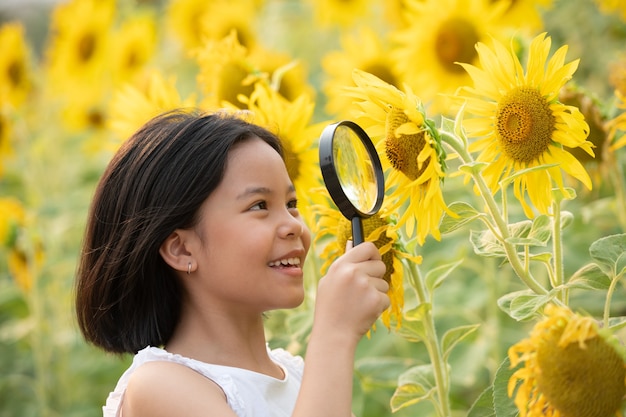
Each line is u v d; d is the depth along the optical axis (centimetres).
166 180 169
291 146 214
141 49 481
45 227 423
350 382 154
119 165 179
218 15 399
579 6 352
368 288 158
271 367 183
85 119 516
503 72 171
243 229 164
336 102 317
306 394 152
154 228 169
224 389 167
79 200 455
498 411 163
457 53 286
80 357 403
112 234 177
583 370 139
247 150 169
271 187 167
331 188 153
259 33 489
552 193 174
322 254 185
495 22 288
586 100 213
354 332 157
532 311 164
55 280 409
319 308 158
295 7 491
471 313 292
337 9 452
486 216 171
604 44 349
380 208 165
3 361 433
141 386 165
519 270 172
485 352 291
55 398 408
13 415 406
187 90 495
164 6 605
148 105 254
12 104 488
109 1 482
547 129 169
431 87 291
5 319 477
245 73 246
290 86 284
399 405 196
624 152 232
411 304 284
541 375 143
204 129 172
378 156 165
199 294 173
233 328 173
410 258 174
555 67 168
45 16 717
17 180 502
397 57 297
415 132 158
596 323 141
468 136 175
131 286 174
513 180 172
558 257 175
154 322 176
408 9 355
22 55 490
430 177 160
